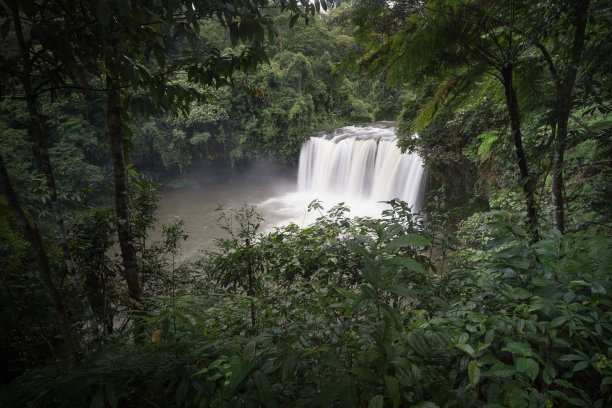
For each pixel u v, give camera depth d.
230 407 1.15
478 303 1.57
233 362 1.19
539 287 1.53
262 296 2.68
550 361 1.24
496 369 1.13
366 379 1.09
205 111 21.00
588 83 1.90
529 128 2.90
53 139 19.03
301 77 24.19
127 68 1.66
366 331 1.19
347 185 18.78
